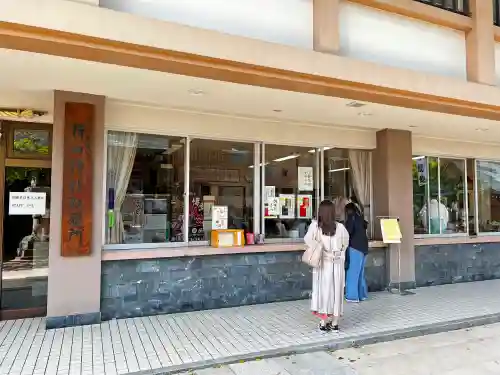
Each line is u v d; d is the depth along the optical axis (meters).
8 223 5.47
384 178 7.27
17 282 5.46
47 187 5.65
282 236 6.70
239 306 5.98
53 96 5.04
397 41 5.38
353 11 5.10
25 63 3.90
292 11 4.65
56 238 4.91
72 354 4.14
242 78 4.30
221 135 6.14
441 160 8.33
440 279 7.79
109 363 3.94
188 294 5.68
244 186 6.46
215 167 6.27
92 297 5.05
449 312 5.80
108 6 3.73
